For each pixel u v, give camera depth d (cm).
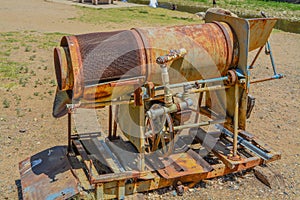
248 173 468
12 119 610
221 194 427
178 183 423
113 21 1623
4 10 1806
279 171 480
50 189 385
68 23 1542
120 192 394
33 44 1126
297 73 948
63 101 404
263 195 429
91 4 2181
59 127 588
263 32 444
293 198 425
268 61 1066
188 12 2183
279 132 600
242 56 430
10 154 503
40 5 2041
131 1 2623
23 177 416
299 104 728
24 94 719
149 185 412
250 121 641
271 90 809
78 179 397
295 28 1797
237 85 438
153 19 1725
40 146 527
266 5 2658
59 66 368
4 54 990
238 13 2348
